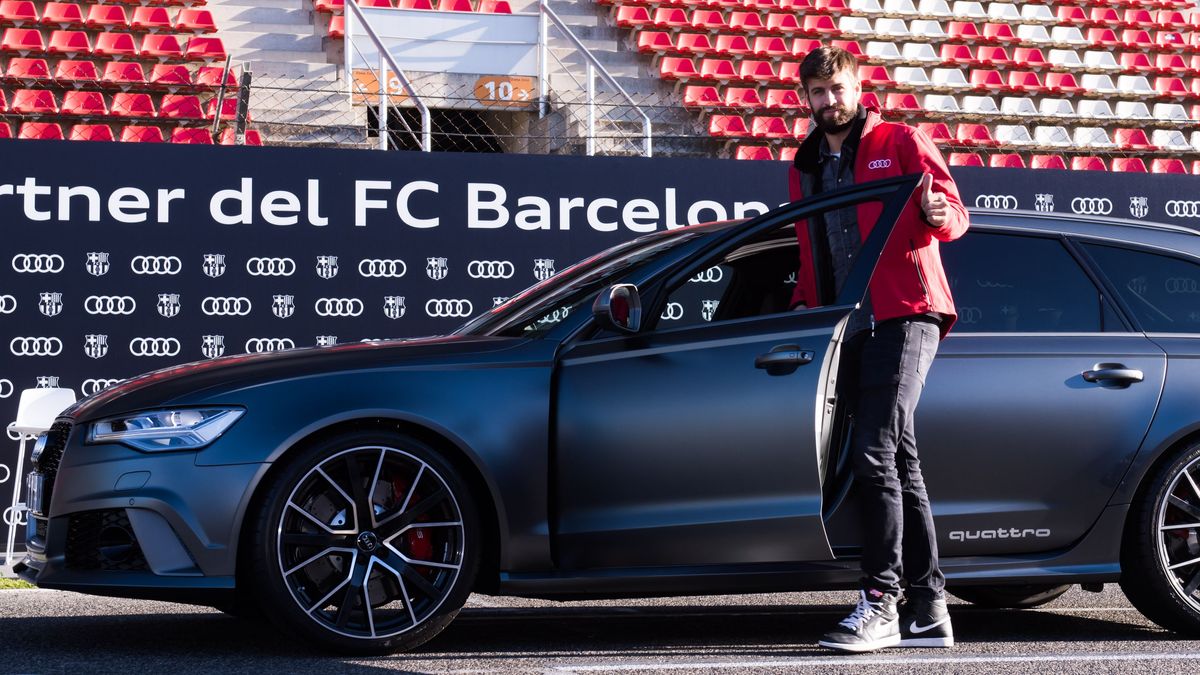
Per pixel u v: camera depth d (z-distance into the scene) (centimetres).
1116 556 375
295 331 638
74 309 619
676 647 364
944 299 345
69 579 330
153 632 389
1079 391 371
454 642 371
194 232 631
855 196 350
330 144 1010
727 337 350
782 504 344
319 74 1137
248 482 327
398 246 647
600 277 378
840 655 346
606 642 374
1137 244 397
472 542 342
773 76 1261
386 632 339
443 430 338
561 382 349
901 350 338
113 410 338
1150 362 378
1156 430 374
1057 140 1295
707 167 671
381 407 335
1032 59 1383
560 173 659
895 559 345
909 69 1318
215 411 331
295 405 333
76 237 621
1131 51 1420
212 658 338
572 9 1295
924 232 339
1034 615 447
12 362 612
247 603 373
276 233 638
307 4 1219
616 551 346
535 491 344
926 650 360
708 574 348
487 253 653
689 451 345
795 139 1171
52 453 355
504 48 1181
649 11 1312
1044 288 383
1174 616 378
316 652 344
